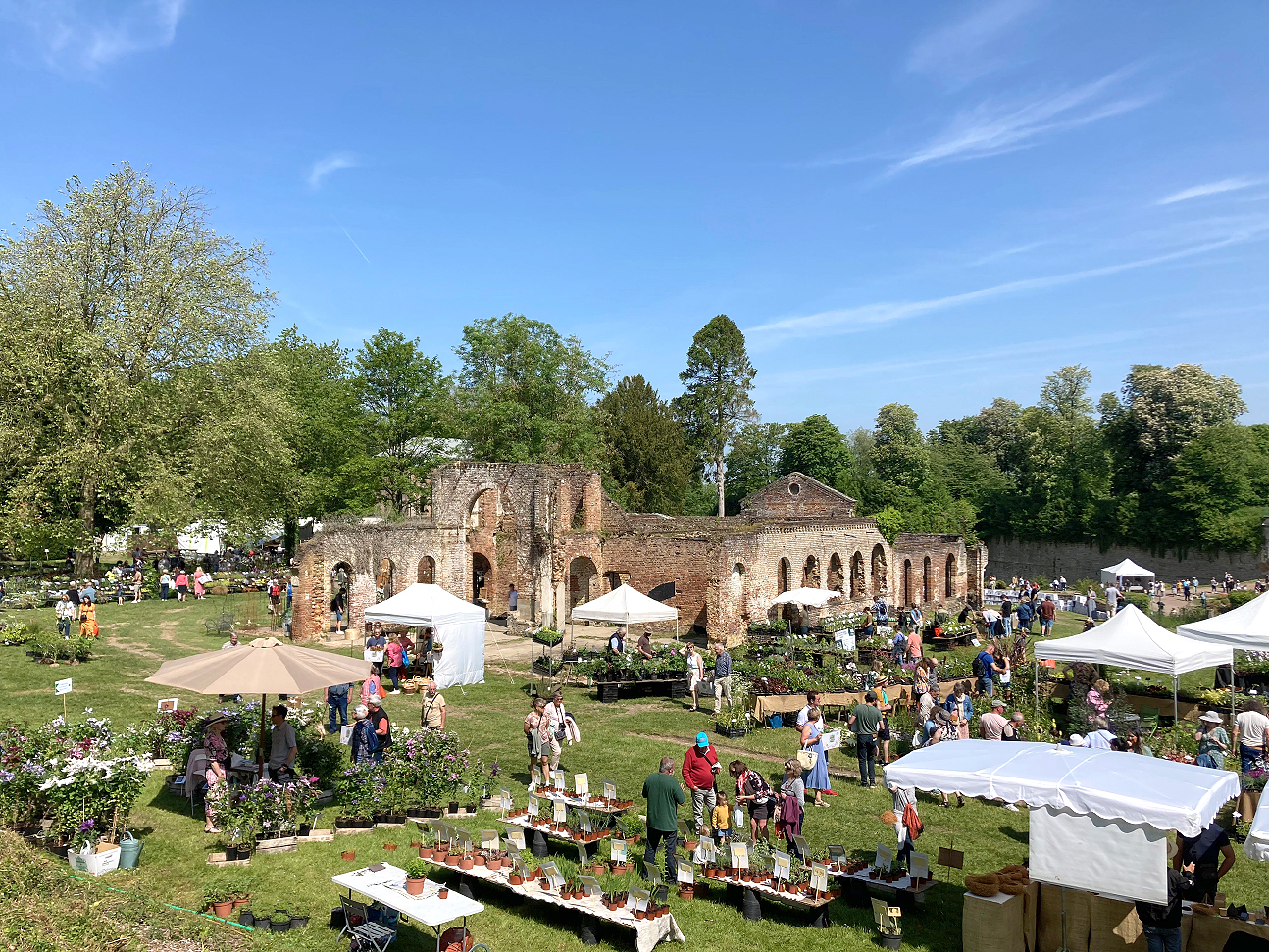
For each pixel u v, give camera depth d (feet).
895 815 42.47
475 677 88.17
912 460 281.74
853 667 86.38
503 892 40.27
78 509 140.46
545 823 44.93
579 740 59.67
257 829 43.27
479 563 143.64
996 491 296.10
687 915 37.73
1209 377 258.78
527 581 130.93
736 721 69.15
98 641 96.02
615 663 83.66
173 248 135.64
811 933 36.40
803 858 41.14
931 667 77.61
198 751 49.44
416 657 89.81
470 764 53.52
